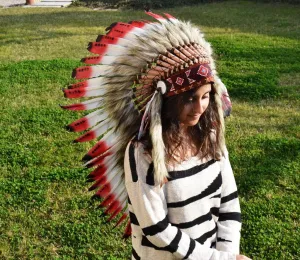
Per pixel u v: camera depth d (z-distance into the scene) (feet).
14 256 13.00
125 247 13.19
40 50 33.91
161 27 6.77
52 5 55.01
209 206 7.14
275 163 17.31
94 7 53.47
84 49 34.12
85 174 16.71
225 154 7.38
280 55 31.35
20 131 20.43
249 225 13.87
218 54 31.60
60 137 19.89
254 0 53.78
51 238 13.69
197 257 6.69
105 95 7.18
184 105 6.57
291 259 12.58
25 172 17.11
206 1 54.34
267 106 23.15
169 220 6.87
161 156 6.45
